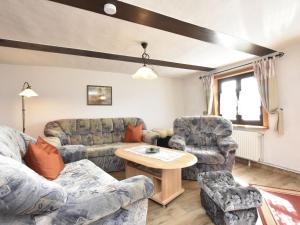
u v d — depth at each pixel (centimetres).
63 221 96
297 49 283
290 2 167
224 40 253
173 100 544
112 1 160
